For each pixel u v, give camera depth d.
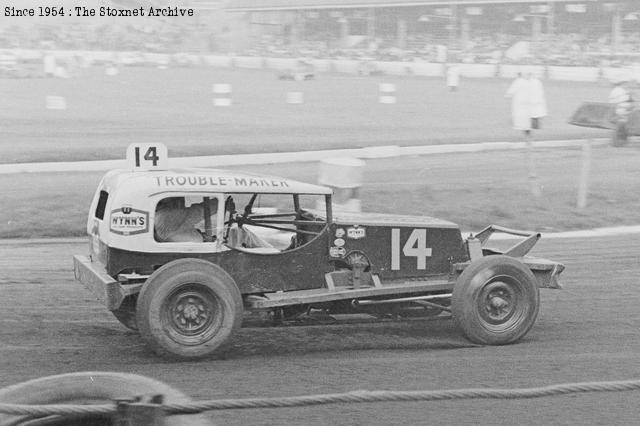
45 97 55.69
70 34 111.00
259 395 8.39
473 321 10.34
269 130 39.09
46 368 9.15
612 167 29.27
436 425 7.77
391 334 11.05
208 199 9.95
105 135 35.66
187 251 9.75
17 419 4.87
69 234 18.64
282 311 10.59
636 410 8.24
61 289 13.22
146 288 9.20
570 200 23.03
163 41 115.44
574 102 54.88
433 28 112.62
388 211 20.97
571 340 10.88
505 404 8.38
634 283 14.66
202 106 51.78
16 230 18.42
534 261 11.14
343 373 9.23
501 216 21.08
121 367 9.25
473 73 86.75
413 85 74.06
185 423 5.09
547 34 105.06
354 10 117.56
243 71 94.88
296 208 10.82
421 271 10.68
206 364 9.44
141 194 9.62
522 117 24.70
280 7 117.62
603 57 90.75
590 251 17.64
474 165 29.25
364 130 39.84
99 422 4.96
